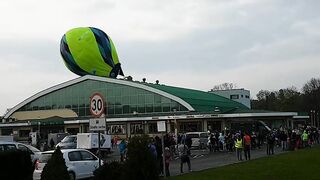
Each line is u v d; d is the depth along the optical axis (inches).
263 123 3046.3
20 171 669.3
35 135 2393.0
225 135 2138.3
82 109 3639.3
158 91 3344.0
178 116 3154.5
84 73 3986.2
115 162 633.6
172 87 3762.3
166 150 989.2
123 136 3326.8
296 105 6048.2
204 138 2095.2
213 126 3142.2
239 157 1391.5
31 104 3838.6
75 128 3560.5
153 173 599.8
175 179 849.5
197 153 1823.3
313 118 5565.9
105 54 3976.4
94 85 3599.9
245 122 3004.4
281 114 3221.0
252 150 1889.8
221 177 839.7
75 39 3966.5
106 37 4062.5
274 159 1197.7
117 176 612.7
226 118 3122.5
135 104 3427.7
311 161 1071.6
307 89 6387.8
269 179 779.4
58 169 597.3
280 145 2026.3
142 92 3410.4
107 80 3528.5
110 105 3501.5
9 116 3895.2
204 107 3435.0
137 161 591.2
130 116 3346.5
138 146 597.3
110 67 4010.8
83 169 962.1
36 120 3671.3
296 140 1780.3
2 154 655.8
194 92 3929.6
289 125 3400.6
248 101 5275.6
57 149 608.4
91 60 3949.3
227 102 4136.3
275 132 2082.9
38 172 935.7
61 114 3710.6
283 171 885.2
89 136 1761.8
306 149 1672.0
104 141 1829.5
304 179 761.0
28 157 686.5
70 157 946.1
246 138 1353.3
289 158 1194.6
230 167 1035.3
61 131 3599.9
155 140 1010.1
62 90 3727.9
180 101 3275.1
